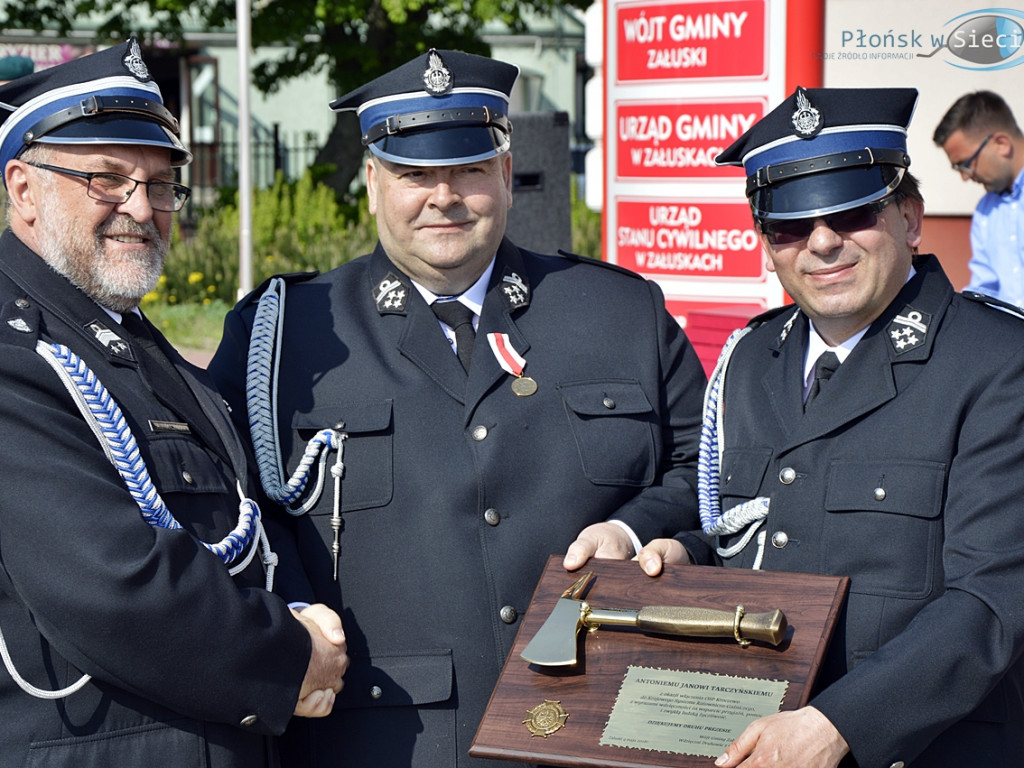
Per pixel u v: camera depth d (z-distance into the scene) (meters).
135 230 2.33
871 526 2.34
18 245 2.33
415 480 2.70
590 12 6.10
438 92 2.71
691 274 5.23
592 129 6.18
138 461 2.21
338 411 2.76
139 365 2.36
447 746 2.59
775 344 2.67
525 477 2.74
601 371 2.89
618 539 2.66
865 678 2.17
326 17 13.20
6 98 2.31
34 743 2.10
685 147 5.18
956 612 2.18
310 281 3.04
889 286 2.42
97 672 2.12
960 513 2.27
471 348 2.85
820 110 2.42
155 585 2.10
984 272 5.45
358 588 2.67
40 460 2.09
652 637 2.35
